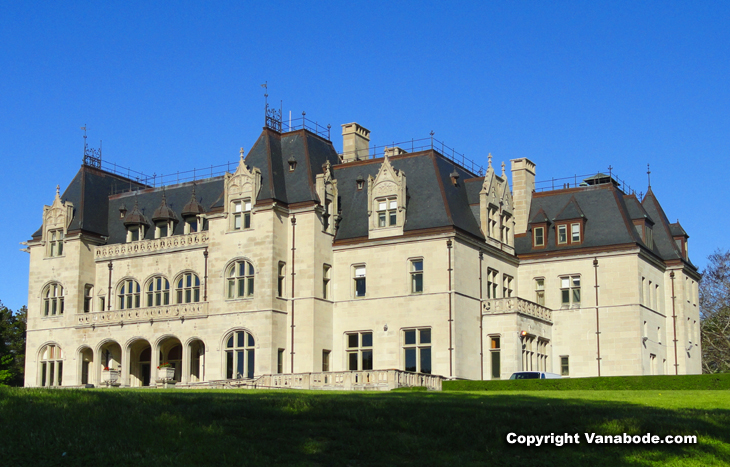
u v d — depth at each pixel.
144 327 69.38
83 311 73.75
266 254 65.06
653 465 32.09
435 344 63.34
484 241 68.31
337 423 34.22
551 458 32.38
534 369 67.62
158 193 77.06
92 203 77.19
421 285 64.81
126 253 73.25
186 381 66.69
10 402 33.38
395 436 33.22
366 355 65.81
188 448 30.83
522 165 76.62
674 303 75.69
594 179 78.25
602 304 69.88
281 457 30.83
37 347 74.88
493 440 33.28
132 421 32.53
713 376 53.00
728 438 34.00
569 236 72.62
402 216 66.19
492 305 66.31
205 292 68.56
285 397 39.47
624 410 37.06
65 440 30.44
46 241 76.19
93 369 71.38
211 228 67.94
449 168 70.94
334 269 67.81
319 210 66.56
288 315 65.62
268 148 68.94
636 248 69.44
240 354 64.94
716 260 98.00
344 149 77.00
